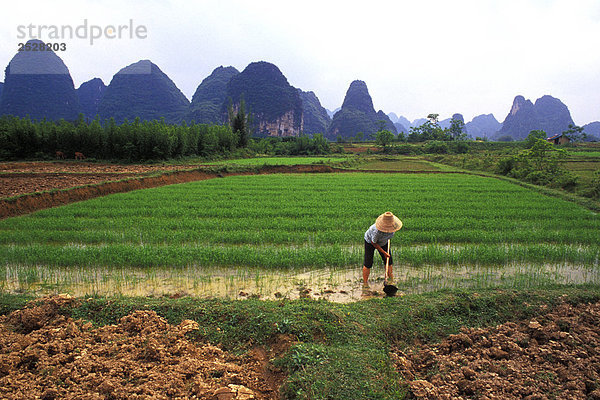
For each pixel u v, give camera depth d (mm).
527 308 5500
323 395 3391
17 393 3389
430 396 3555
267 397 3613
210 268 7684
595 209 14711
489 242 9844
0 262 7656
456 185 21969
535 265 8000
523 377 3850
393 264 7973
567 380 3785
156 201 15359
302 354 3977
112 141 34625
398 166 41750
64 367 3867
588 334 4637
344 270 7652
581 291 6098
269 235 9930
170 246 8695
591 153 49688
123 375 3812
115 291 6520
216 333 4801
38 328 4988
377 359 4074
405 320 5098
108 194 18188
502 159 30500
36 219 11898
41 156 34531
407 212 13227
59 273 7324
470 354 4410
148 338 4586
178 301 5598
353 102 197750
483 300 5637
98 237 9734
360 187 20625
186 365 3963
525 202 15578
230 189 19672
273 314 4945
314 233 10492
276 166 33406
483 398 3480
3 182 19609
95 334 4703
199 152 42156
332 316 4848
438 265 7992
